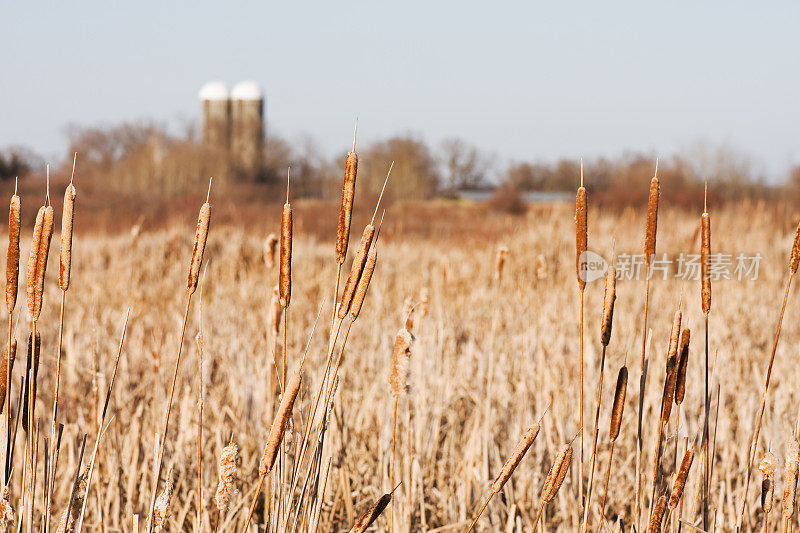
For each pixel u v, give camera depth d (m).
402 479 5.70
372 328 11.42
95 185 60.78
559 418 6.85
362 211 46.09
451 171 110.88
